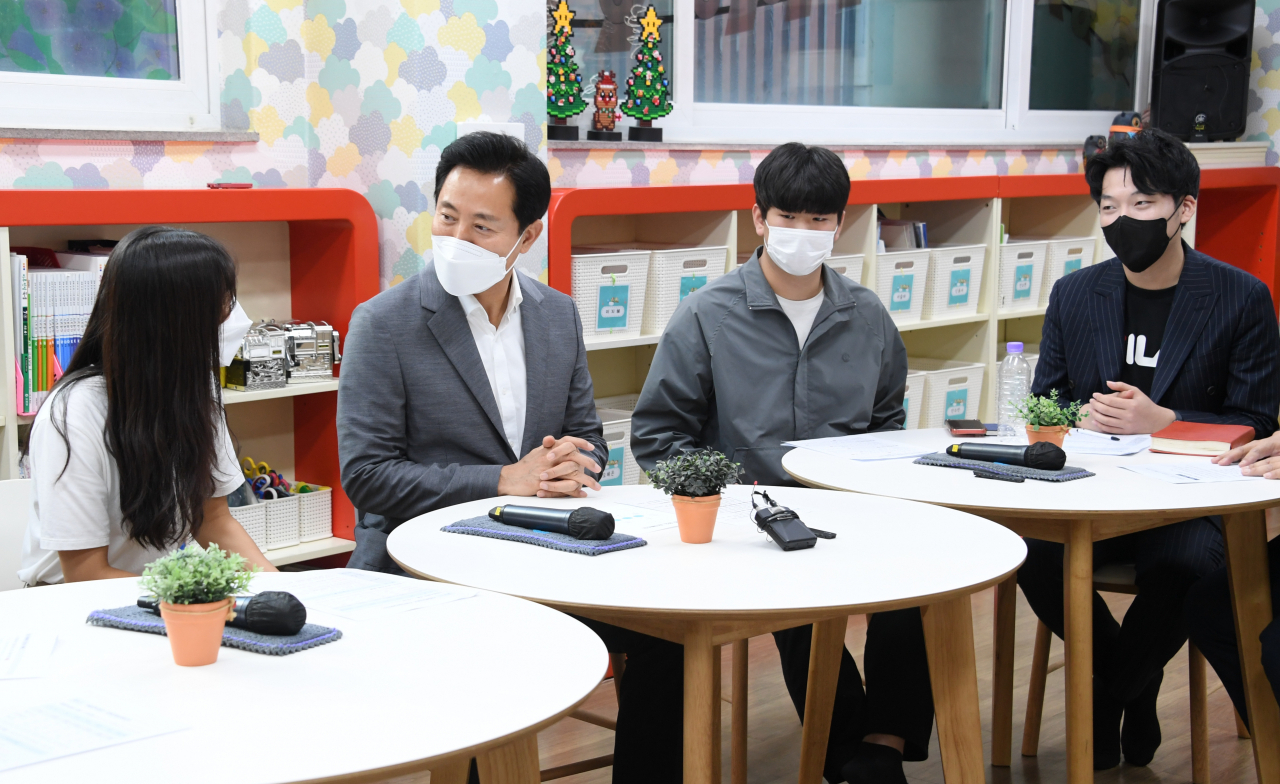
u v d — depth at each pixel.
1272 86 5.48
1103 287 2.71
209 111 3.12
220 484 1.92
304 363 3.08
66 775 0.90
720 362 2.48
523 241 2.16
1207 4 5.18
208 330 1.76
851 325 2.55
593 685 1.12
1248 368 2.55
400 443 2.14
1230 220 5.56
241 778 0.90
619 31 3.86
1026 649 3.38
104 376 1.75
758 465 2.45
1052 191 4.66
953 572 1.53
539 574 1.53
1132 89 5.63
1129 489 2.02
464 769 1.48
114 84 2.94
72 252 2.79
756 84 4.28
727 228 3.61
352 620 1.32
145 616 1.31
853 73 4.57
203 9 3.07
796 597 1.42
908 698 2.13
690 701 1.46
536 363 2.23
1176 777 2.61
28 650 1.21
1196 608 2.31
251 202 2.82
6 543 1.84
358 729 1.01
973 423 2.55
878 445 2.41
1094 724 2.63
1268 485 2.05
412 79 2.99
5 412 2.54
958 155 4.74
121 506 1.76
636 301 3.42
